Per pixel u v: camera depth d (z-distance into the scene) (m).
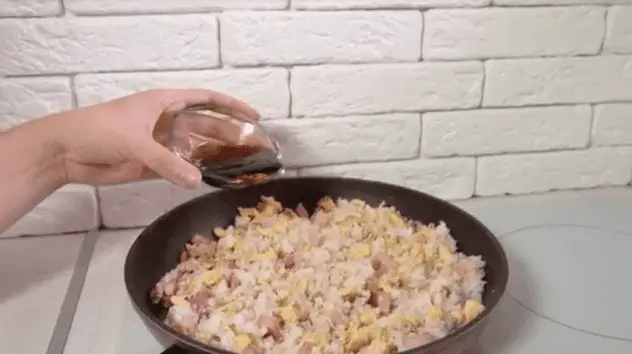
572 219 0.74
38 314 0.58
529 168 0.79
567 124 0.78
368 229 0.64
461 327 0.47
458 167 0.77
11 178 0.57
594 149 0.80
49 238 0.70
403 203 0.68
